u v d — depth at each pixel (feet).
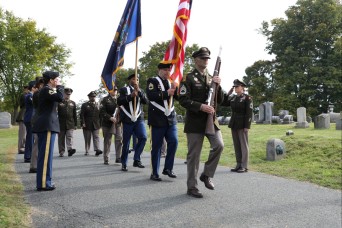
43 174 19.67
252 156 36.40
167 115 23.31
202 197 18.58
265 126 69.31
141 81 144.77
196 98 18.71
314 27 141.38
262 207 17.17
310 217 15.87
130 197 18.34
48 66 137.49
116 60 27.66
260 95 147.23
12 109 148.36
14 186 20.38
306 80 136.15
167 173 24.36
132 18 27.04
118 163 31.55
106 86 28.09
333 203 18.35
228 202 17.84
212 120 18.26
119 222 14.43
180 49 22.89
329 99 142.10
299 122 64.69
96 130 38.29
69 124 37.63
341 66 136.26
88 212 15.69
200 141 18.83
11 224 13.46
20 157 35.29
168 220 14.79
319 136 40.45
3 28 122.01
